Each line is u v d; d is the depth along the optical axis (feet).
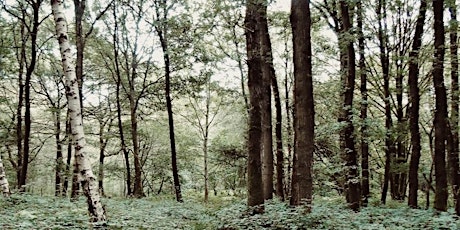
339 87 55.52
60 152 85.56
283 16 62.95
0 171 45.80
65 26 33.76
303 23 35.63
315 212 33.09
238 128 104.58
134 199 64.59
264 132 55.88
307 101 35.04
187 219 42.88
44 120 93.86
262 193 36.42
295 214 29.71
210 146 101.50
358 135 46.88
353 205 44.04
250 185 36.29
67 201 46.88
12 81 82.58
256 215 32.37
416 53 50.19
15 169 84.17
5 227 25.54
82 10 63.52
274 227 29.71
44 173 92.73
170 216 43.88
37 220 29.14
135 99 85.25
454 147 57.00
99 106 90.53
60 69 86.74
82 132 31.99
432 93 68.69
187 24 62.95
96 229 28.27
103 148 90.74
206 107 100.32
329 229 28.35
